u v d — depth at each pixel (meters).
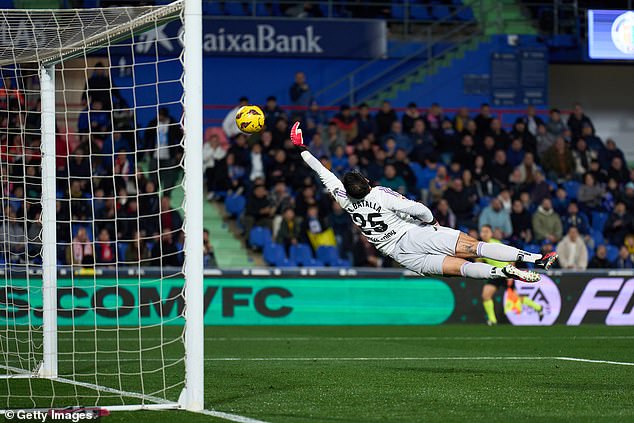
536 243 72.31
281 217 71.56
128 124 71.69
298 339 53.69
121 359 41.78
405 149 78.25
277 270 65.69
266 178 74.81
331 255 70.94
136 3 76.56
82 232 64.75
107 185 69.12
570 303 67.50
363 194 32.41
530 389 30.58
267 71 82.75
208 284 65.00
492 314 66.56
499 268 31.33
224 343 50.84
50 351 34.19
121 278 62.66
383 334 57.72
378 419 23.97
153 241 67.31
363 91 84.69
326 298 66.19
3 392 30.00
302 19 81.81
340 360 41.41
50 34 32.78
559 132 81.44
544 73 86.00
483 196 75.62
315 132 76.00
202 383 25.70
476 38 86.44
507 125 85.56
